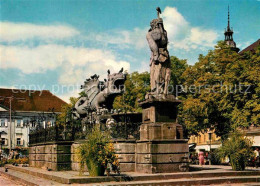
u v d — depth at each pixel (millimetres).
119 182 13852
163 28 17609
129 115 18406
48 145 21516
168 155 15953
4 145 80812
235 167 17359
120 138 17203
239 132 18531
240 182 15180
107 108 21672
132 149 16984
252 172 16406
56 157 19844
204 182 14492
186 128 38625
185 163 16141
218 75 39094
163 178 14719
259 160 26234
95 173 14523
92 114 21016
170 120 16844
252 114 31922
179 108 40562
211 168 18922
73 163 19797
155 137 16188
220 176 15781
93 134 14969
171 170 15898
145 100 17000
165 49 17375
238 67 33875
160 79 17125
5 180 21844
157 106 16672
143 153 16141
